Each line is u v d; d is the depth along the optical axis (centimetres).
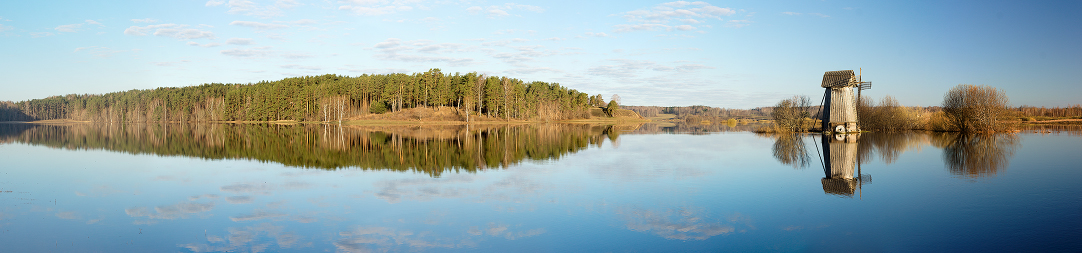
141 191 2150
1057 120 12719
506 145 4766
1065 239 1360
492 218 1639
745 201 1886
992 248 1297
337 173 2683
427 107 14200
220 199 1962
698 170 2775
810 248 1314
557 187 2209
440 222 1593
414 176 2558
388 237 1434
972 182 2319
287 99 15000
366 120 12681
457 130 8562
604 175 2581
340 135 6838
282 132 8038
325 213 1719
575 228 1516
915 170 2762
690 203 1853
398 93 13762
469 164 3091
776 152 3897
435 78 14025
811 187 2189
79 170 2884
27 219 1656
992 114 6644
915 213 1680
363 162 3222
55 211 1773
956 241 1360
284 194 2059
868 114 7894
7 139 6344
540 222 1587
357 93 14562
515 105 14625
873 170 2764
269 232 1488
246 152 4038
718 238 1406
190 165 3109
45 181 2447
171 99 18338
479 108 13688
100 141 5794
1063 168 2794
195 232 1495
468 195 2022
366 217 1661
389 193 2070
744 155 3650
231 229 1523
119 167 3027
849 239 1390
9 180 2494
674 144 4859
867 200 1897
